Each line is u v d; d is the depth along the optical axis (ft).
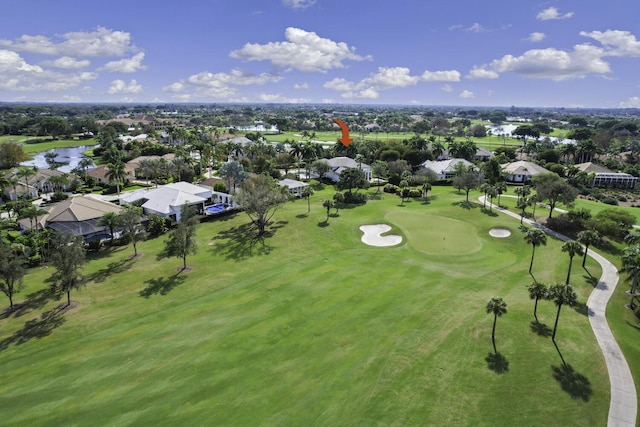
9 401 91.71
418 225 221.46
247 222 238.68
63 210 223.10
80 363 105.60
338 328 119.03
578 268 161.48
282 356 105.70
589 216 202.18
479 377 96.22
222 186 305.73
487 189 253.85
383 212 249.14
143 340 115.65
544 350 106.22
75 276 135.85
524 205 225.15
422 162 434.71
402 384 94.02
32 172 322.75
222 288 150.51
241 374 98.68
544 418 84.02
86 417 85.92
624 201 314.14
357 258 179.22
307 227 224.94
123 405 89.20
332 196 309.22
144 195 265.13
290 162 433.89
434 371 98.58
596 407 87.10
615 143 599.98
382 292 142.92
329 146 590.14
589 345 108.68
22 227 221.25
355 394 90.94
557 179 229.66
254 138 630.74
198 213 258.57
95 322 127.65
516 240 195.42
